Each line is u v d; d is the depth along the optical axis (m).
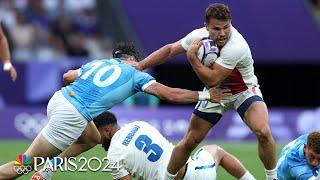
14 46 63.16
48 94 56.94
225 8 28.03
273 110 57.81
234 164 30.72
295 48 62.16
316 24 62.84
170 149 29.39
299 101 66.38
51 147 29.28
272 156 29.69
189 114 56.69
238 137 56.53
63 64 57.12
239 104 30.14
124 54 30.55
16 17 64.38
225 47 28.36
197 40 28.45
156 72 62.97
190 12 62.03
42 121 55.84
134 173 29.34
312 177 27.31
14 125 55.91
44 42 64.00
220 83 29.36
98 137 30.23
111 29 63.62
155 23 61.81
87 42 64.19
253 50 61.69
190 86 63.56
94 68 29.56
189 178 29.62
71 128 29.03
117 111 55.88
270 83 66.19
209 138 56.44
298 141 28.22
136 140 29.09
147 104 58.94
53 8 65.50
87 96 29.03
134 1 62.62
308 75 66.12
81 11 65.44
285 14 62.69
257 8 62.38
